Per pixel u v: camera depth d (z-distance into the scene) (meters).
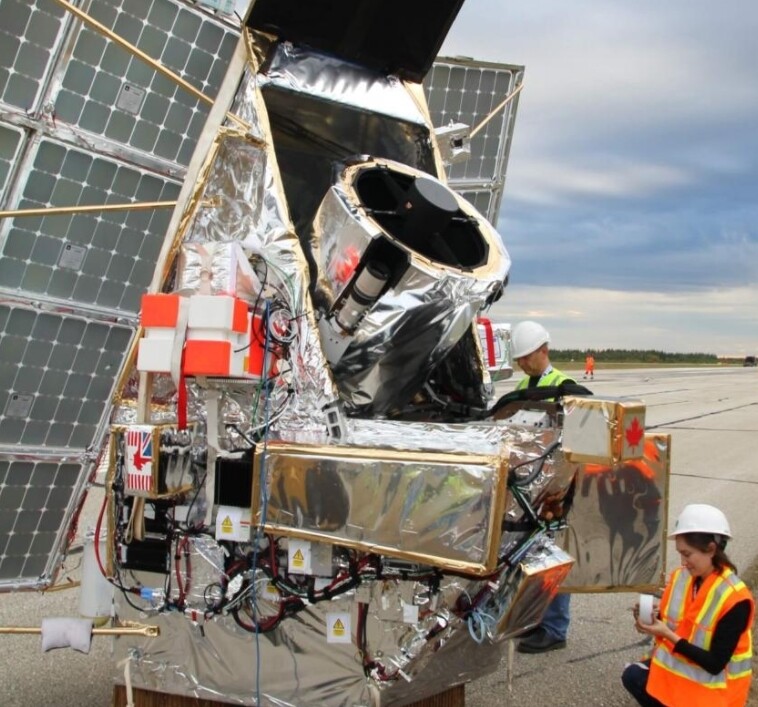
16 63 3.19
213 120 3.24
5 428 3.36
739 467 10.91
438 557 2.44
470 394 3.84
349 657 2.75
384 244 2.97
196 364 2.67
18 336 3.32
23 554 3.50
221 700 2.96
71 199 3.39
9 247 3.27
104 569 3.14
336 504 2.57
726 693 3.29
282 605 2.79
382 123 3.91
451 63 4.64
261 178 3.09
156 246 3.62
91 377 3.53
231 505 2.79
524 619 2.78
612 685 4.40
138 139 3.52
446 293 3.02
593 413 2.63
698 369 65.94
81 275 3.46
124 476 2.96
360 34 3.71
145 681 3.06
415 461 2.48
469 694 4.25
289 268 2.93
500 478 2.40
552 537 3.00
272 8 3.44
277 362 2.90
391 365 3.12
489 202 4.98
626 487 3.21
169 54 3.52
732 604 3.26
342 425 2.75
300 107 3.70
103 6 3.31
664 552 3.29
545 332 4.52
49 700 3.90
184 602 2.96
